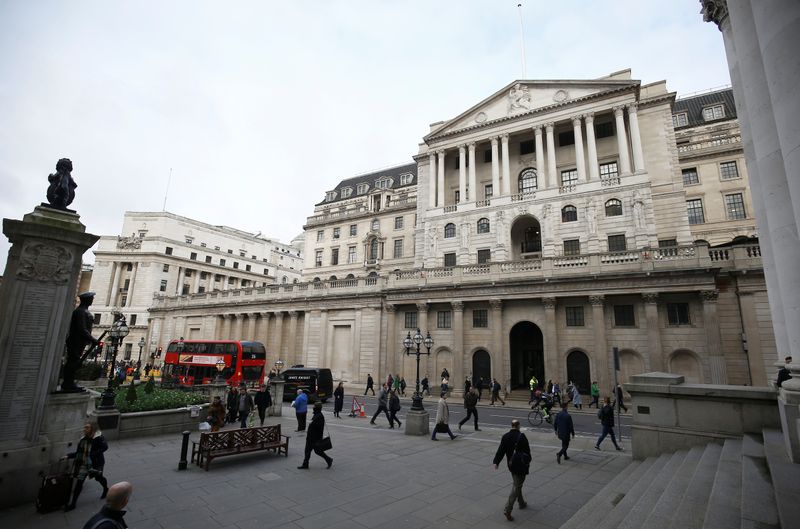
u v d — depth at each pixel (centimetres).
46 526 751
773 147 844
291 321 4847
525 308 3412
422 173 4962
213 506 867
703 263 2814
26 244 896
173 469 1140
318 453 1166
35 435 867
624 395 2931
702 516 624
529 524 796
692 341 2848
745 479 687
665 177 3747
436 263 4384
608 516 737
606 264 3127
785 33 623
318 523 789
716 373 2684
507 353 3378
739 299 2791
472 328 3603
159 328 6444
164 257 8231
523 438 857
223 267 9100
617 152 3916
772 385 1128
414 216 6044
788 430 739
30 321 883
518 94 4319
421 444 1528
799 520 477
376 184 6944
